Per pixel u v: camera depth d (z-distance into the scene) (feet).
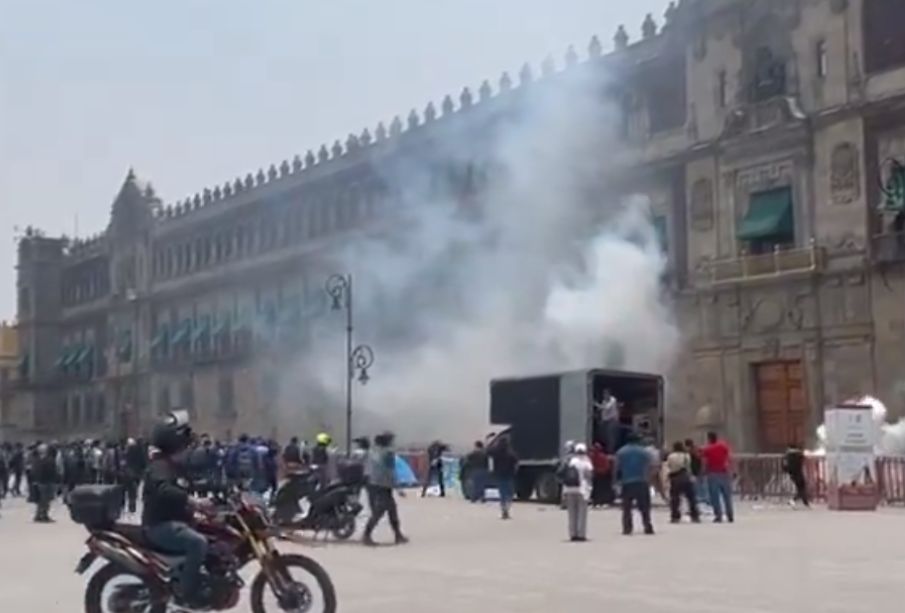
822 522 91.30
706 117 165.37
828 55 149.38
